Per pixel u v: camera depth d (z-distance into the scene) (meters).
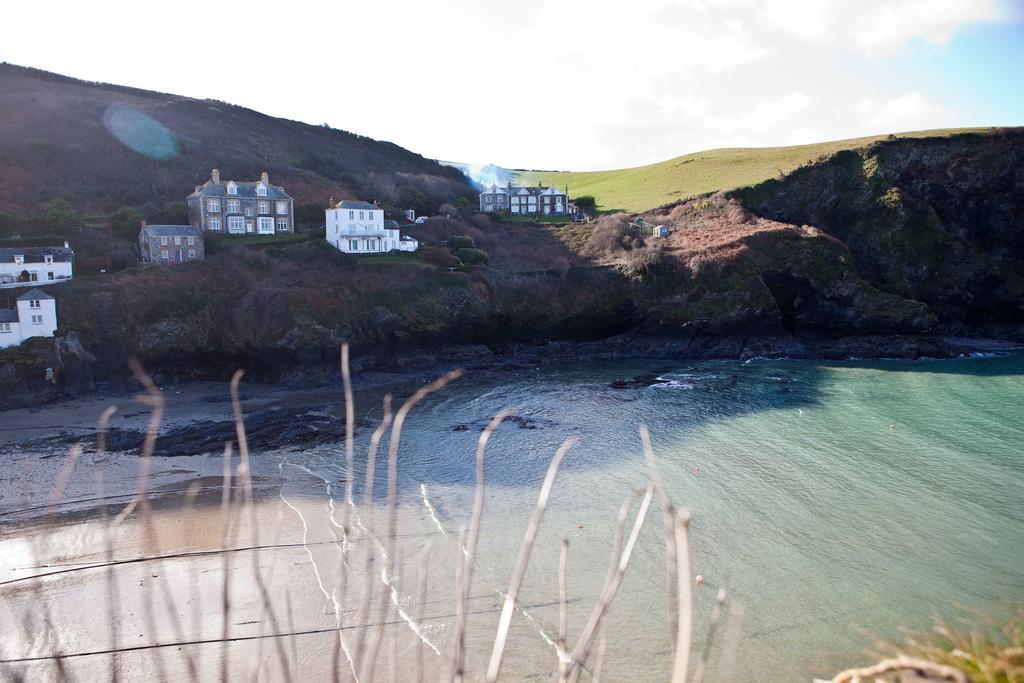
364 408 50.09
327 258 68.56
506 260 81.50
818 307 71.75
